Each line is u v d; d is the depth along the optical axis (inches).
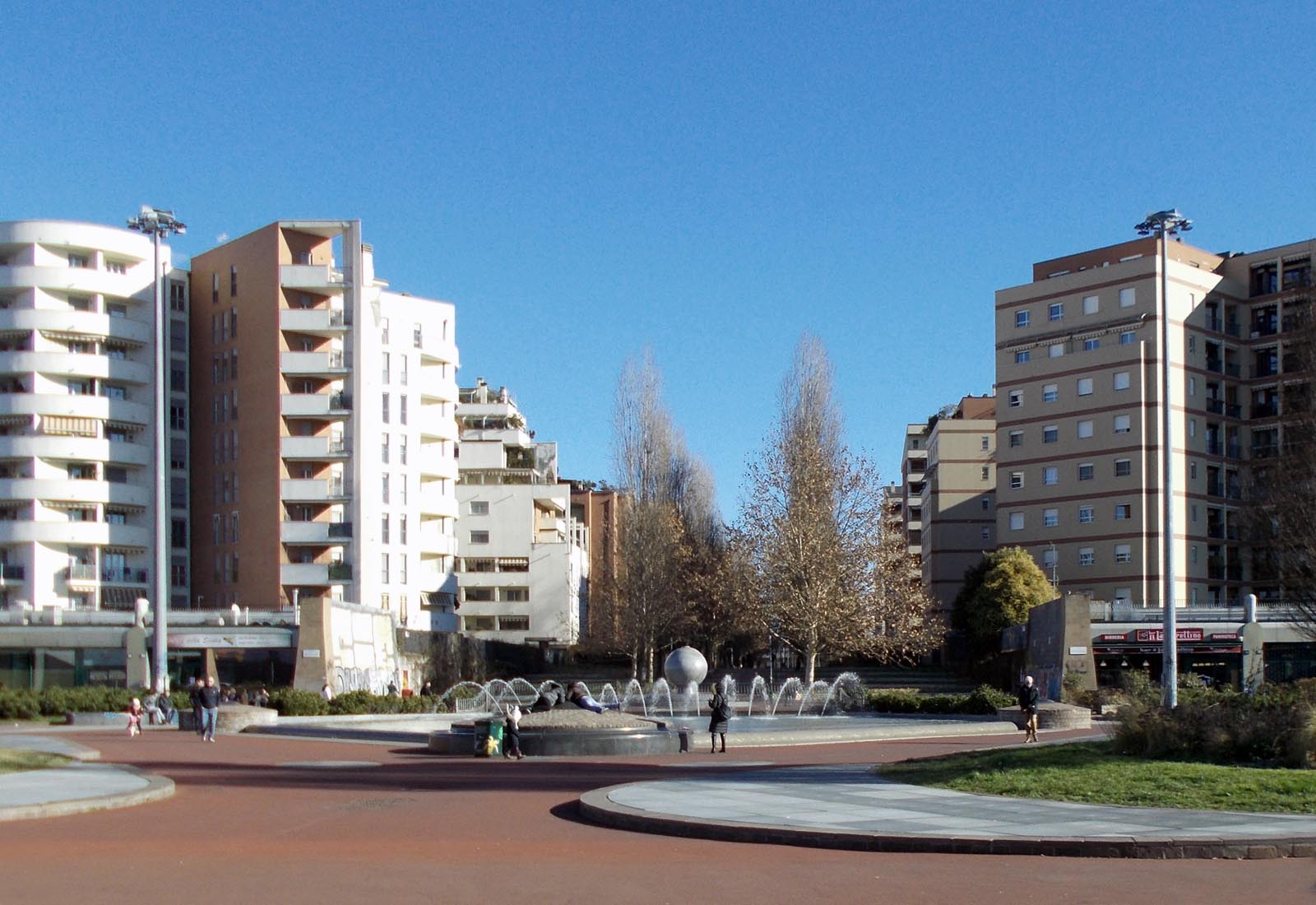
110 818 721.6
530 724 1267.2
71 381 3115.2
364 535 3159.5
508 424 4704.7
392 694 2256.4
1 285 3070.9
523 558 3959.2
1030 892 479.8
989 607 3093.0
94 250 3142.2
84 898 461.7
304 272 3115.2
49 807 725.9
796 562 2691.9
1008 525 3422.7
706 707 2267.5
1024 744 1364.4
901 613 2719.0
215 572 3186.5
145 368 3179.1
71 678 2536.9
